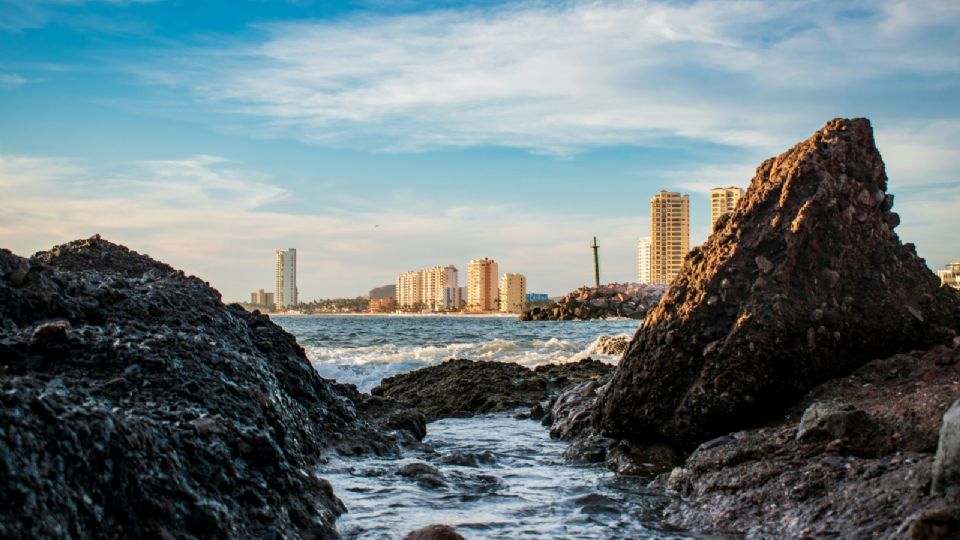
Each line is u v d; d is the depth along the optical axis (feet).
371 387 61.67
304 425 26.35
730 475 21.53
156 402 19.19
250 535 16.62
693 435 26.86
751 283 26.78
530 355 86.99
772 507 19.52
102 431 14.88
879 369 25.66
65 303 22.54
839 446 20.79
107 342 20.79
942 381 23.53
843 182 27.30
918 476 17.56
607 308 459.73
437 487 23.58
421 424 34.76
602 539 18.76
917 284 27.32
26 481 13.16
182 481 16.02
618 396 28.91
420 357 85.20
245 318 32.63
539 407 41.22
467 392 48.03
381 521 19.72
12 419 13.67
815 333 25.80
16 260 22.74
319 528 18.31
